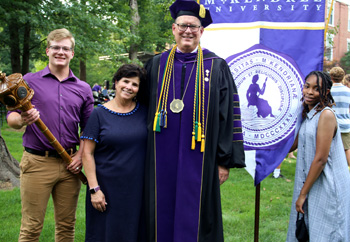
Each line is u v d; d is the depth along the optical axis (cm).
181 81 252
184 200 241
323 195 237
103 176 244
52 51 250
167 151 246
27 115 224
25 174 252
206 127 247
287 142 291
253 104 293
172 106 247
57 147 243
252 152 294
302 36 288
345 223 238
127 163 243
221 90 254
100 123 246
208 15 253
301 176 251
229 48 295
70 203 265
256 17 290
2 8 902
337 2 2031
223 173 255
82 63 1816
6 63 2081
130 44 1728
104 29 1102
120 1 1587
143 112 260
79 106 264
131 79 244
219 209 249
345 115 482
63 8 952
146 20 1936
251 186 509
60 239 270
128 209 242
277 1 288
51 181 253
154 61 266
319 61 286
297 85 288
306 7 287
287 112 290
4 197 422
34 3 942
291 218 257
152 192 245
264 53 290
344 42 2086
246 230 361
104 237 245
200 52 259
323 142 233
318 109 243
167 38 2152
